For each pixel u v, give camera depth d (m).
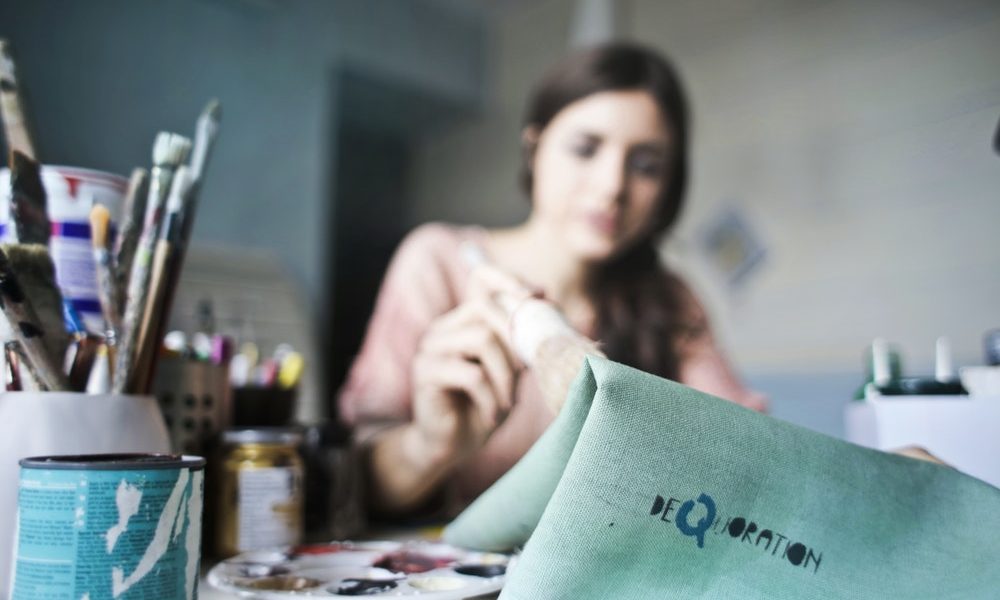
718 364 0.96
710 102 1.02
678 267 0.98
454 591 0.31
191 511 0.28
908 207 0.88
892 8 0.91
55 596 0.26
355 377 1.00
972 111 0.85
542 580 0.25
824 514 0.26
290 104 1.12
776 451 0.27
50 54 0.97
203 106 1.08
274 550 0.40
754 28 1.00
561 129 1.01
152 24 1.05
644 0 1.05
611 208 0.97
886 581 0.26
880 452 0.28
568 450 0.28
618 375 0.26
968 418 0.46
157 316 0.38
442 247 1.03
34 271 0.36
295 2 1.13
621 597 0.25
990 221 0.83
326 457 0.56
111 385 0.38
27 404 0.34
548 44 1.06
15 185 0.37
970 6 0.85
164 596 0.27
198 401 0.48
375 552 0.39
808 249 0.94
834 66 0.94
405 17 1.15
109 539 0.26
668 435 0.26
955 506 0.28
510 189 1.05
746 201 0.98
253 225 1.08
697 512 0.26
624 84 1.00
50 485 0.26
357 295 1.05
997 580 0.26
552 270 0.99
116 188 0.45
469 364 0.67
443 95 1.12
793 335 0.94
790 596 0.25
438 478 0.71
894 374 0.58
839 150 0.94
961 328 0.84
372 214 1.10
